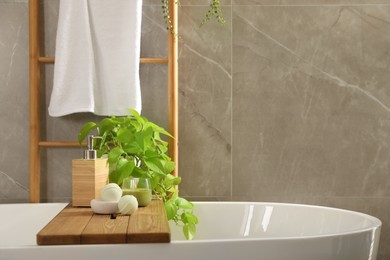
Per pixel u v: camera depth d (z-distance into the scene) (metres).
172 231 2.26
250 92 2.44
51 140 2.40
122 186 1.75
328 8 2.45
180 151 2.43
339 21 2.45
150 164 1.93
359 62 2.45
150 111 2.41
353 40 2.45
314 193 2.44
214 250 1.36
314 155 2.44
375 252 1.66
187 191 2.44
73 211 1.64
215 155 2.44
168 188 2.11
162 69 2.41
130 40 2.25
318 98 2.44
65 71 2.25
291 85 2.44
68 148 2.40
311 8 2.44
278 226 2.24
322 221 2.16
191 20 2.43
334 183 2.44
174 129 2.32
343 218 2.09
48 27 2.40
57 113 2.25
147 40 2.41
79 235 1.28
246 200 2.44
